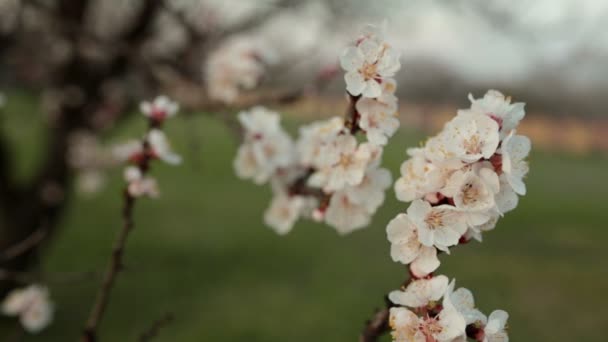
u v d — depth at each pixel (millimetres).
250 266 7891
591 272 8023
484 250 8922
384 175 1434
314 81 2260
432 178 1063
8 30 4320
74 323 6043
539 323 6414
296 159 1973
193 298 6773
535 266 8172
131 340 5715
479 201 1034
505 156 1012
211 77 2553
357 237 9109
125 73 4277
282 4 3947
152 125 1939
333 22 3957
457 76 9648
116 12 4664
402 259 1097
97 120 4934
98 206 10219
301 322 6199
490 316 1046
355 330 6059
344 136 1357
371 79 1199
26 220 4891
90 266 7414
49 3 4484
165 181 12594
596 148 21703
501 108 1083
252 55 2525
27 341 5594
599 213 11859
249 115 2023
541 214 11422
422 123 13469
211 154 15203
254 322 6172
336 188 1387
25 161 8750
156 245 8500
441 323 1035
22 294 3023
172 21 4355
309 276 7570
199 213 10469
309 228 9711
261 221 10203
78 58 4473
